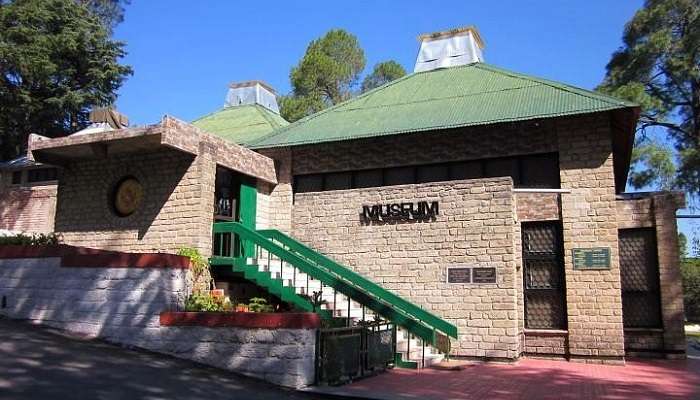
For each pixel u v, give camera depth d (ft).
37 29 106.83
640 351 49.67
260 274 42.27
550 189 47.67
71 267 35.99
